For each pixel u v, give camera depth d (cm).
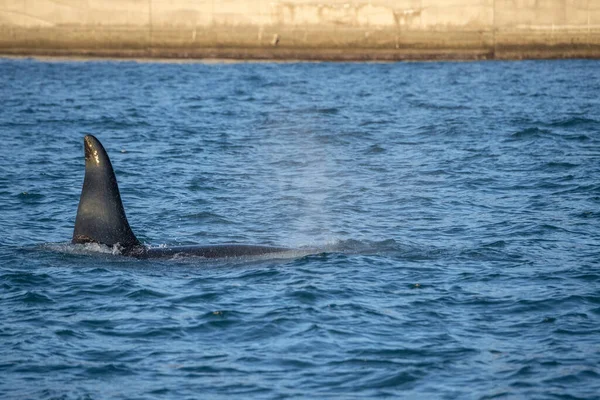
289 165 10531
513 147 11531
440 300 5500
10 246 6662
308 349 4716
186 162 10650
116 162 10544
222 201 8575
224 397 4166
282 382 4322
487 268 6200
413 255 6512
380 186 9306
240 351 4700
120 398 4153
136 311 5275
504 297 5569
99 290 5625
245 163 10656
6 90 17888
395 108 15488
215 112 15112
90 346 4775
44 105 15712
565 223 7594
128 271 5988
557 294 5628
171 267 6088
